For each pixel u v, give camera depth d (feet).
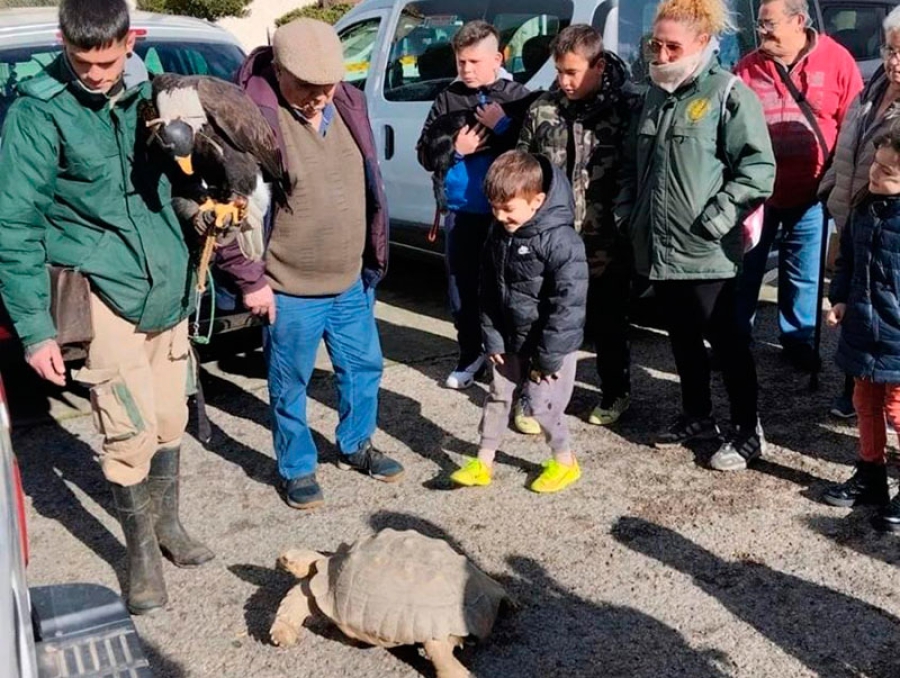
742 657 9.87
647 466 13.89
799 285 16.81
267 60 11.92
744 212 12.77
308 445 13.15
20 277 9.50
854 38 21.94
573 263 11.99
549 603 10.83
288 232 12.05
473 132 15.24
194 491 13.66
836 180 13.98
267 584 11.39
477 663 9.89
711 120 12.51
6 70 14.89
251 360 18.65
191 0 64.49
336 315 13.01
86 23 8.81
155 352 10.93
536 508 12.85
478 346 16.87
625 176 13.65
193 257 10.69
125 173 9.82
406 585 9.67
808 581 11.09
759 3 18.74
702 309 13.23
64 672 6.34
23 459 14.76
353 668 9.89
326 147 12.05
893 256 11.37
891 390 11.82
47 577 11.65
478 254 15.99
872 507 12.55
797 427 14.96
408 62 20.80
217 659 10.07
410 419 15.84
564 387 12.74
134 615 10.83
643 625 10.41
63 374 9.90
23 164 9.31
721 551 11.73
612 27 16.70
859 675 9.56
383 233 12.87
